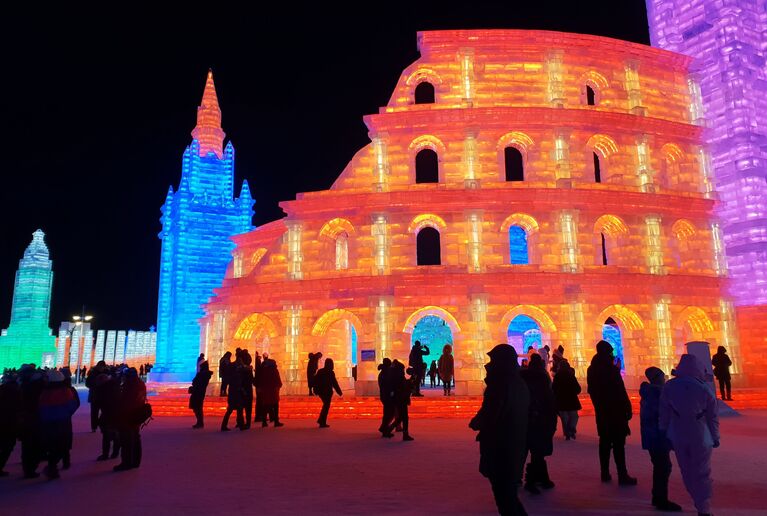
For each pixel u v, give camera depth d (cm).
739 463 1323
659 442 946
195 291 5016
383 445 1653
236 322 3269
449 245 3116
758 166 3838
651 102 3538
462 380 2914
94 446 1731
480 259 3058
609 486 1104
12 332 8975
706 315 3200
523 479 1169
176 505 972
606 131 3341
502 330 2980
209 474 1237
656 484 942
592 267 3111
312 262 3231
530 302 3006
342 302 3073
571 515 898
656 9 4516
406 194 3119
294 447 1623
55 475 1217
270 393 2148
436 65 3422
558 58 3403
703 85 4141
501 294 3012
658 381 1060
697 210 3316
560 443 1666
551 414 1088
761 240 3700
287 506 959
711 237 3341
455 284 3002
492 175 3238
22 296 9131
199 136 5509
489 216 3141
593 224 3181
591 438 1772
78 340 7569
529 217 3150
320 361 3231
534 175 3247
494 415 782
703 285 3159
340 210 3225
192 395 2181
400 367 1811
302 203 3244
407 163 3272
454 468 1288
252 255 4225
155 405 2764
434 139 3291
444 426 2150
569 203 3147
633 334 3116
